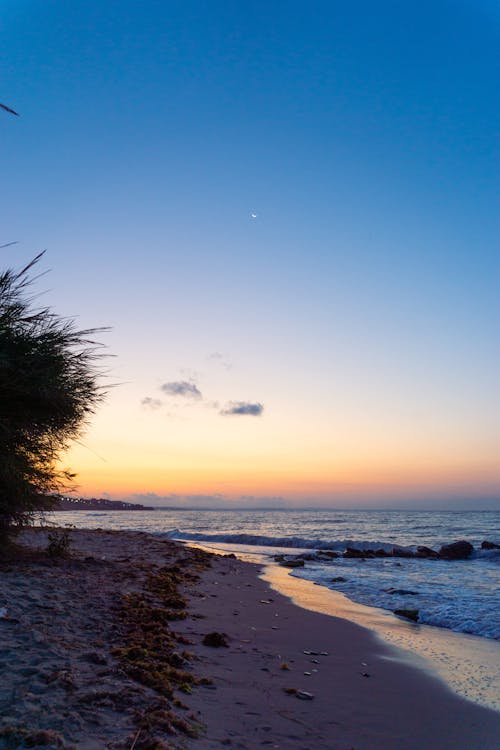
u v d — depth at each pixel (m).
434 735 4.14
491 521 66.88
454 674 5.96
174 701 4.04
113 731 3.30
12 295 9.02
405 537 39.84
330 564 19.91
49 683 3.99
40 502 9.96
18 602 6.65
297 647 6.75
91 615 6.50
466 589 12.95
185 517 89.38
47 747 2.99
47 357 9.13
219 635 6.33
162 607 8.02
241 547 27.58
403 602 10.94
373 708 4.67
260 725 3.94
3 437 8.68
